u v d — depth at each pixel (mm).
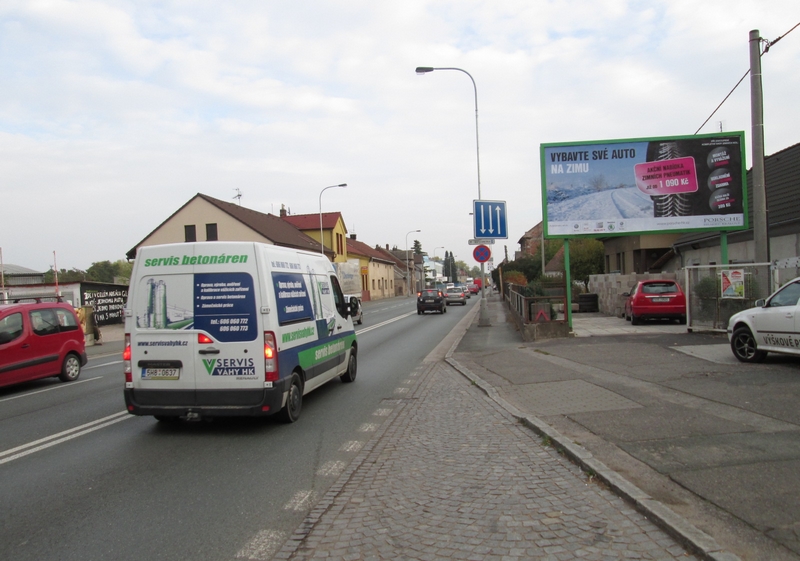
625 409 6695
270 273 6918
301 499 4559
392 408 8008
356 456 5703
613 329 16250
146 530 4027
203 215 39000
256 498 4617
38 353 11203
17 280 39688
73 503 4609
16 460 5934
